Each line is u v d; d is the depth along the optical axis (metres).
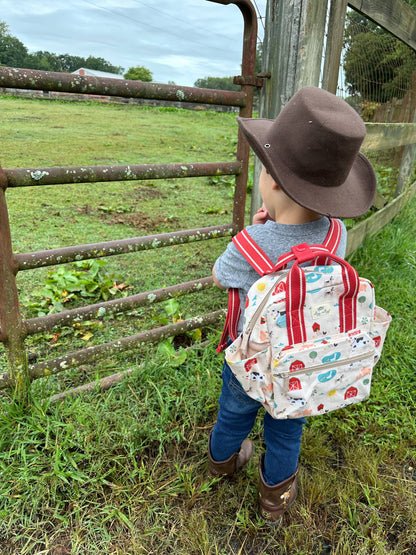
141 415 1.95
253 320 1.17
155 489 1.63
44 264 1.79
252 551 1.46
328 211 1.11
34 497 1.55
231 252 1.28
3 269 1.64
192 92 2.06
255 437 1.91
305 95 1.11
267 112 2.59
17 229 3.91
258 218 1.47
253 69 2.21
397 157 5.01
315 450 1.80
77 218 4.37
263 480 1.49
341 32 2.57
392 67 3.92
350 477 1.72
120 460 1.72
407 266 3.65
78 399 1.89
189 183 6.29
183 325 2.32
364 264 3.47
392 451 1.85
